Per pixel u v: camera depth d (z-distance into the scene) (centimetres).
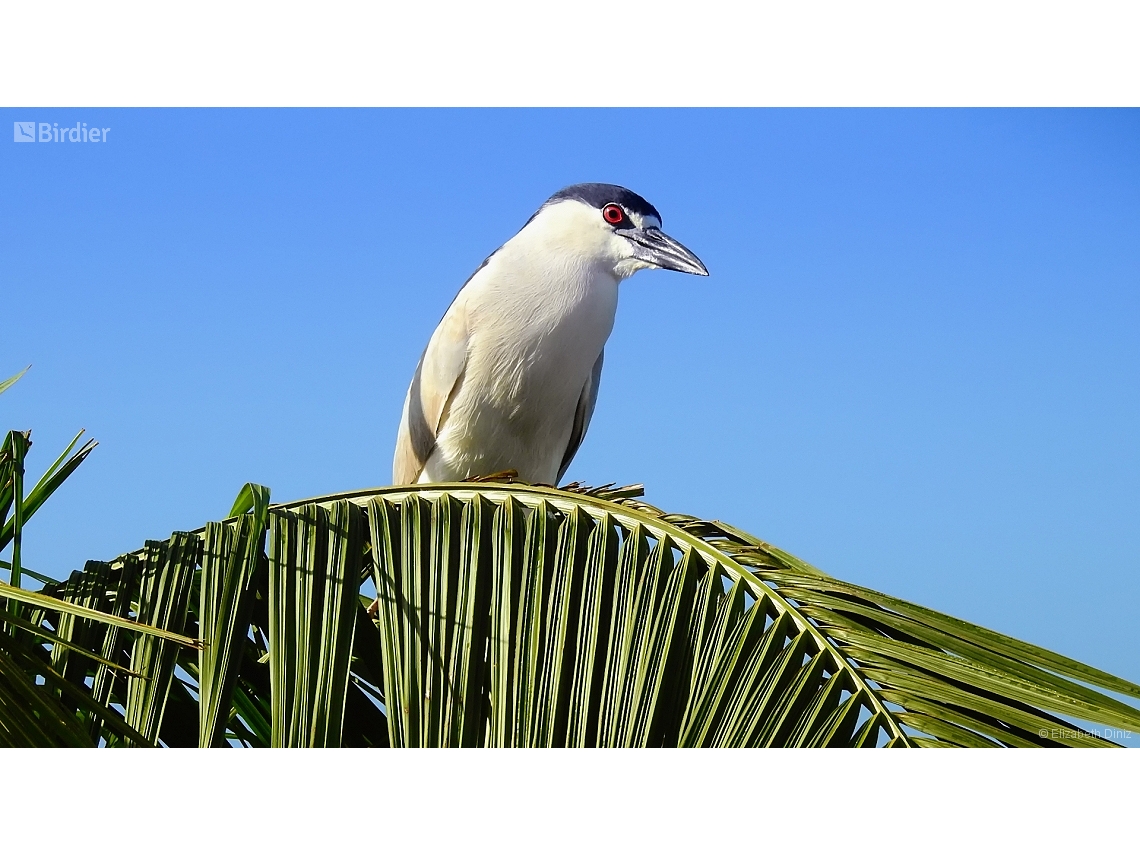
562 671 284
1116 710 255
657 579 291
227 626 292
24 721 258
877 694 260
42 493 318
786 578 288
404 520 311
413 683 289
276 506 314
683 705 274
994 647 267
